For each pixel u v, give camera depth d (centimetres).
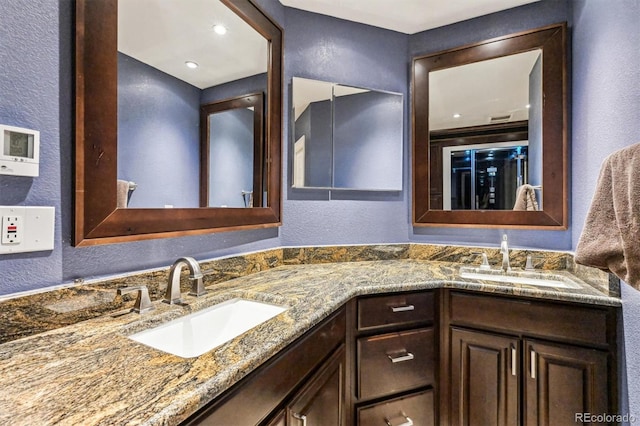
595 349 121
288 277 147
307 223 185
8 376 58
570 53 164
